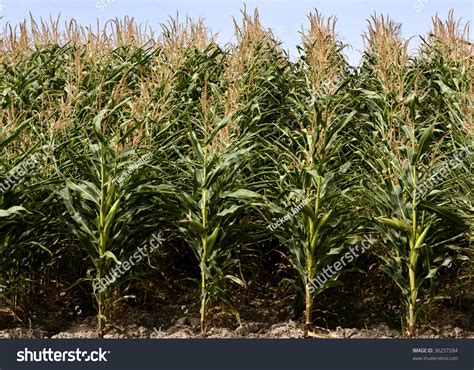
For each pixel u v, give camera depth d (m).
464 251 5.86
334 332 5.52
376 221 5.53
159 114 6.16
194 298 6.18
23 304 5.70
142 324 5.65
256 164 6.50
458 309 6.00
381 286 6.14
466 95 6.40
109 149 5.26
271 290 6.39
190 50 8.74
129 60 8.37
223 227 5.48
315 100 5.68
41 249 5.73
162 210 5.55
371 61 8.55
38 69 7.97
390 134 5.79
